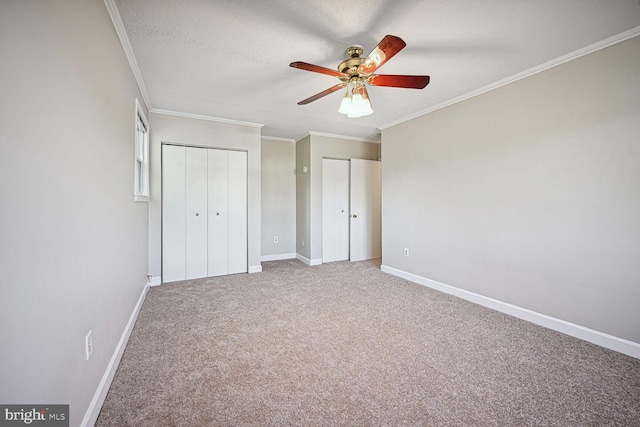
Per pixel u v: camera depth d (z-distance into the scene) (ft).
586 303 6.93
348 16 5.61
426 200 11.37
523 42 6.53
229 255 13.14
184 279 12.20
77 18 3.84
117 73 5.90
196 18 5.65
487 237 9.14
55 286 3.18
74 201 3.70
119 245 6.06
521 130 8.15
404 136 12.42
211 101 10.36
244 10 5.43
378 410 4.59
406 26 5.93
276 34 6.22
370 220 17.22
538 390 5.09
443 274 10.71
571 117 7.11
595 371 5.66
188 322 7.91
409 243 12.26
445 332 7.36
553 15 5.57
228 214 13.05
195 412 4.51
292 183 17.29
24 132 2.64
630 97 6.17
